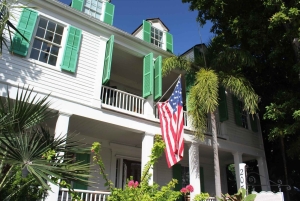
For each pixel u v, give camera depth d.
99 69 8.92
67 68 8.07
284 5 8.75
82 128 9.09
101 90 9.24
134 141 10.86
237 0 10.64
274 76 13.25
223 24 11.88
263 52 11.71
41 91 7.38
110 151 10.69
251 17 10.05
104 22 9.47
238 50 10.41
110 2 11.20
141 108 10.59
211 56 11.50
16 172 4.57
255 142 13.38
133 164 11.50
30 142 4.50
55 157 4.85
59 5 8.54
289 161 14.18
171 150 7.48
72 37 8.57
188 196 9.40
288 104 9.54
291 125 9.47
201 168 13.90
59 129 7.28
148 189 5.25
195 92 9.49
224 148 11.53
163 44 12.76
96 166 9.95
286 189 12.97
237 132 12.67
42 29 8.29
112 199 4.92
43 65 7.72
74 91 8.06
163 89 13.75
